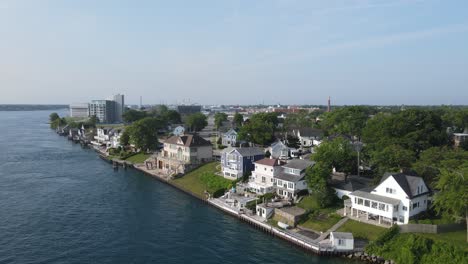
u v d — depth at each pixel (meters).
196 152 110.00
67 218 68.50
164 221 68.19
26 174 107.62
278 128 162.62
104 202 79.75
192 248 56.03
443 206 51.44
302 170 74.00
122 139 147.38
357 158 79.12
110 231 62.34
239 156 89.06
